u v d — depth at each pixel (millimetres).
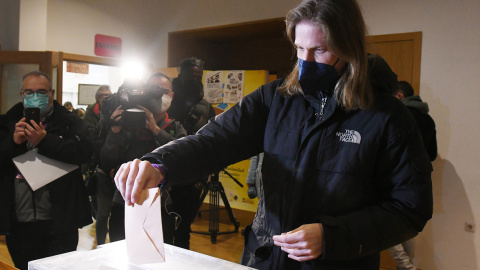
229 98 4117
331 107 912
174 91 2666
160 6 4961
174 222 2092
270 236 960
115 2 4508
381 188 939
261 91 1061
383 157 893
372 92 905
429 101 3020
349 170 890
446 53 2928
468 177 2859
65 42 4098
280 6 3875
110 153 2025
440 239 2980
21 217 1871
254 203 4043
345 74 878
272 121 993
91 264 705
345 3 815
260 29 4398
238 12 4203
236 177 4148
